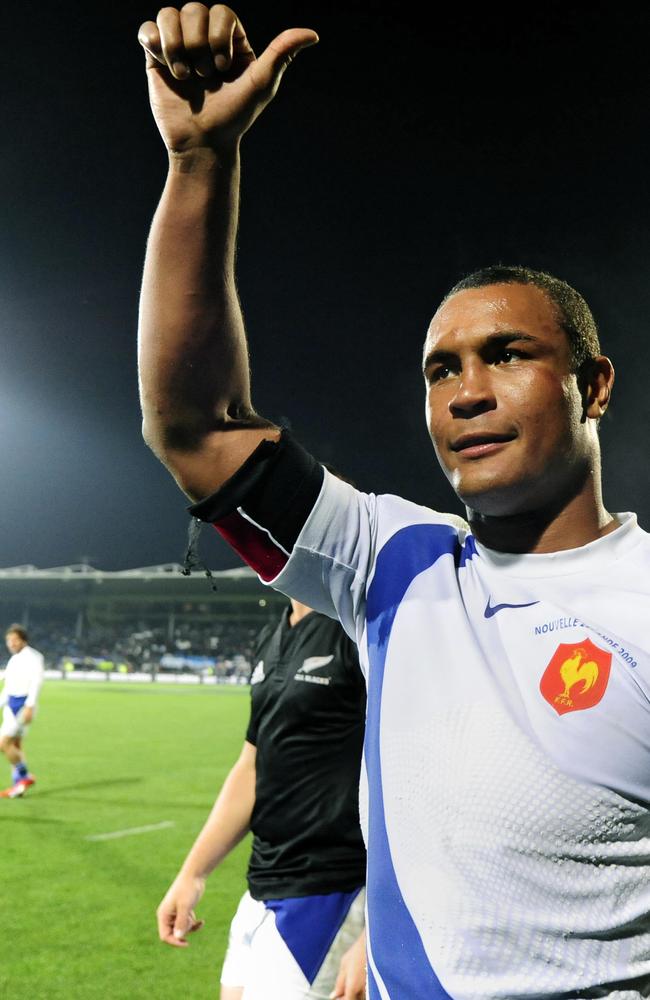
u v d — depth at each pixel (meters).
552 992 1.18
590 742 1.22
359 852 2.81
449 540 1.51
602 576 1.36
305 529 1.50
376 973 1.29
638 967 1.21
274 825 2.88
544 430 1.36
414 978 1.23
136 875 7.60
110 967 5.47
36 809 10.57
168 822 9.79
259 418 1.58
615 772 1.21
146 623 66.06
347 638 2.93
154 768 14.27
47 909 6.64
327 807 2.82
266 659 3.05
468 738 1.26
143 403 1.49
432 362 1.44
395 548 1.50
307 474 1.52
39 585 62.06
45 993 5.04
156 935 6.08
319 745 2.87
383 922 1.29
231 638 63.41
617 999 1.19
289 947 2.73
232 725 21.98
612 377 1.49
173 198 1.42
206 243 1.42
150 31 1.35
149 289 1.45
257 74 1.35
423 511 1.60
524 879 1.20
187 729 20.94
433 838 1.24
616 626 1.29
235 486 1.47
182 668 59.44
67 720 23.31
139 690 40.66
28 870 7.74
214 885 7.53
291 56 1.36
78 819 9.97
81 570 66.00
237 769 3.12
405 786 1.29
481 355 1.39
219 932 6.20
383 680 1.38
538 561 1.39
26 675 11.62
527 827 1.20
